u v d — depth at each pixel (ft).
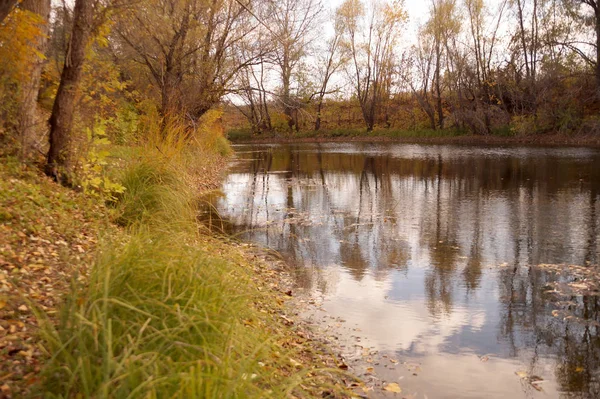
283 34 63.46
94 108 35.86
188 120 59.16
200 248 14.83
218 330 10.87
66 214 22.82
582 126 105.81
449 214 37.42
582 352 15.67
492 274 23.39
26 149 27.61
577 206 38.60
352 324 17.92
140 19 52.70
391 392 13.33
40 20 25.02
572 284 21.71
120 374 8.74
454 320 18.26
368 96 176.35
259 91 66.28
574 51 109.81
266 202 43.93
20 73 26.45
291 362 13.07
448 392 13.37
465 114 135.64
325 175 64.39
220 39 62.69
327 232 32.55
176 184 31.42
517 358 15.33
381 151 105.50
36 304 12.98
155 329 9.66
